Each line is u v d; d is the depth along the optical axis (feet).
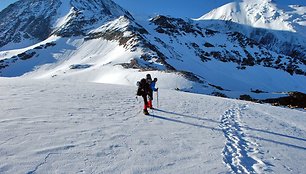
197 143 33.55
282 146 37.76
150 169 24.21
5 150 23.82
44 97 50.80
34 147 25.27
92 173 22.07
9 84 64.80
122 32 609.01
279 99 196.65
